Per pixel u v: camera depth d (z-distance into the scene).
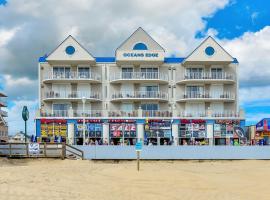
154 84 55.91
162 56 54.66
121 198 13.63
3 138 68.25
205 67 56.50
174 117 51.94
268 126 47.53
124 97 54.59
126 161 36.09
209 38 55.62
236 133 51.62
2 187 12.97
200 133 51.94
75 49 54.31
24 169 21.05
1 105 72.31
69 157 33.44
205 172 25.31
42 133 50.41
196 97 55.31
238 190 16.98
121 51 54.25
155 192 15.41
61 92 54.91
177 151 37.16
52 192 13.03
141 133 51.34
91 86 55.56
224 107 56.09
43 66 55.56
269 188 17.72
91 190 14.70
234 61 56.94
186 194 15.29
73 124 50.88
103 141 48.66
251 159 38.06
